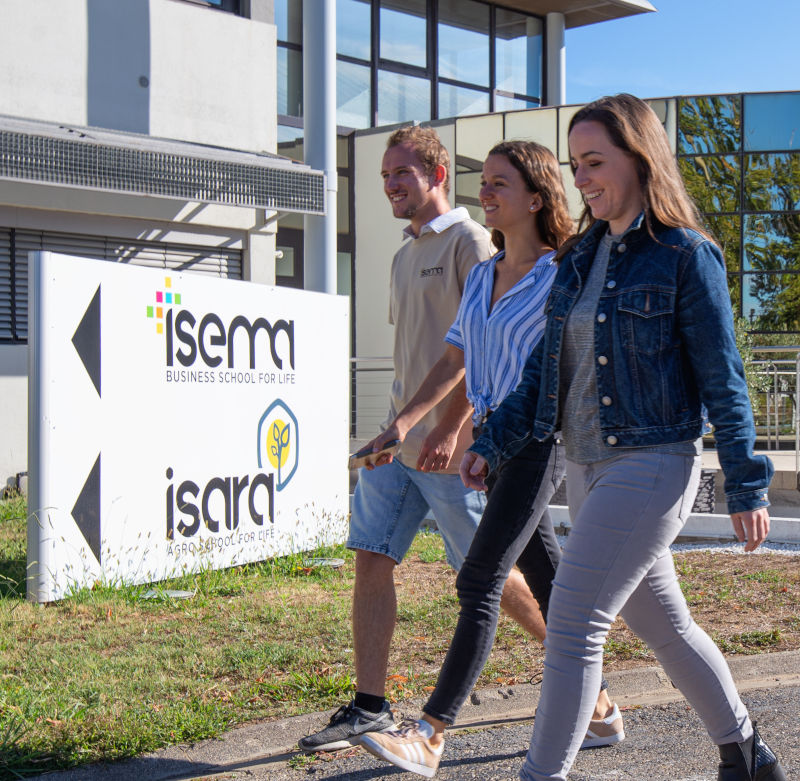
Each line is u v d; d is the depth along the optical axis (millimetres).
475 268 3619
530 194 3459
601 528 2693
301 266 16953
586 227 2980
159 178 11711
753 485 2588
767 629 5199
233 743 3678
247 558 7070
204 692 4195
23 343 11609
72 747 3562
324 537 7785
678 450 2707
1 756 3455
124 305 6223
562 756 2701
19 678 4359
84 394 5984
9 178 10695
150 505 6383
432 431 3607
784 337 16547
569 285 2873
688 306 2658
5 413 11367
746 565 7035
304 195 12836
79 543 5965
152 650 4867
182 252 13031
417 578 6668
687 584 6363
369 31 17766
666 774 3344
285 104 16297
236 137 13664
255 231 13547
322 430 7844
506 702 4133
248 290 7141
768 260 16562
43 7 11852
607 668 4504
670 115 16812
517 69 20047
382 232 17266
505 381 3424
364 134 17438
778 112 16469
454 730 3852
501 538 3238
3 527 8414
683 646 2842
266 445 7277
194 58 13203
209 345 6809
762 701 4121
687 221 2754
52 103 11945
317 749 3416
